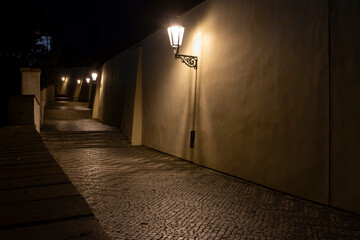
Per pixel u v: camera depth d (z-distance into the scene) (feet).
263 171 19.83
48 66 68.64
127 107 48.44
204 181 21.15
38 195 4.97
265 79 19.86
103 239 3.33
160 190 18.43
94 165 26.91
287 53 18.12
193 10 29.48
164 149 35.70
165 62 35.99
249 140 21.25
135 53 46.68
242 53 22.21
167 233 11.70
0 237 3.34
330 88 15.30
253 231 11.98
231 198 16.87
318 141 15.92
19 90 59.62
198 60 28.37
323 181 15.58
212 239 11.18
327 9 15.55
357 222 13.01
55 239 3.31
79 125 59.82
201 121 27.63
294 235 11.61
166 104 35.47
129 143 43.88
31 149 11.16
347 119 14.39
